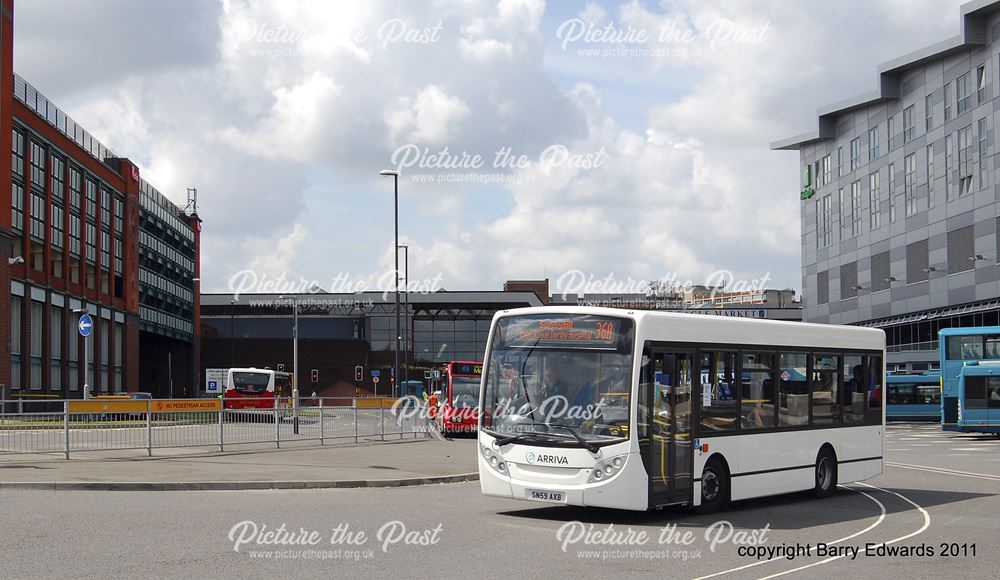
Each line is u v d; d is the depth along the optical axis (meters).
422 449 29.50
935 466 28.00
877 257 76.62
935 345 69.56
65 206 61.53
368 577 9.51
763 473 16.53
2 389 46.47
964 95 64.94
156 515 13.83
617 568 10.34
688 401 15.01
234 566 9.94
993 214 61.69
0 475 19.08
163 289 86.25
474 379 40.06
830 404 18.56
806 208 88.81
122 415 24.70
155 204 84.19
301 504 15.69
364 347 97.88
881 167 76.12
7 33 51.03
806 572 10.32
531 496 14.14
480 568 10.12
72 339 62.75
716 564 10.74
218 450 26.86
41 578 9.15
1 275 50.22
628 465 13.73
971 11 61.75
